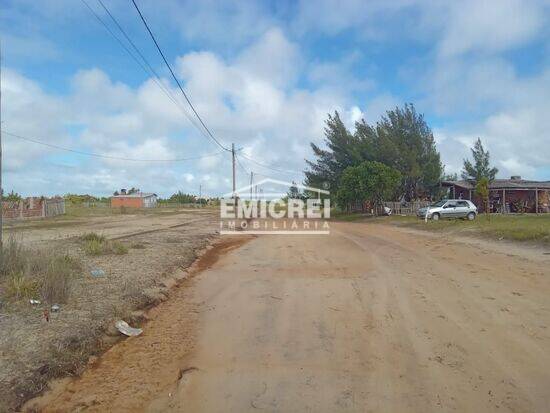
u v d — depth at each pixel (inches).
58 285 312.2
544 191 1695.4
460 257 573.6
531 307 327.3
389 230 1074.1
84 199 3393.2
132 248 601.0
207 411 184.5
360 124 2048.5
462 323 292.7
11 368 203.5
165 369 226.4
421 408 185.5
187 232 946.1
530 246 644.1
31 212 1517.0
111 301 318.0
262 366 227.8
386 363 230.5
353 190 1651.1
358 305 339.3
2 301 297.4
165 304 352.2
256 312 325.1
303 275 463.2
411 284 408.8
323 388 203.0
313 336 271.6
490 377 213.5
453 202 1284.4
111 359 239.1
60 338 240.5
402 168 1877.5
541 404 188.7
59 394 197.3
